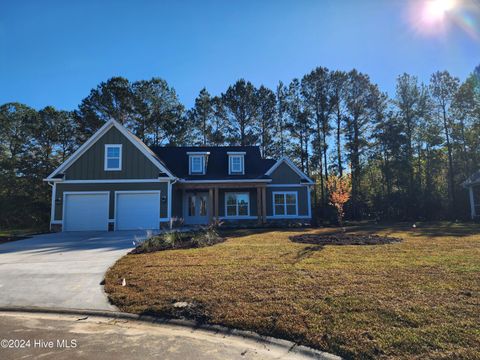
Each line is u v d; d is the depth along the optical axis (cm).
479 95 2602
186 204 2041
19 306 484
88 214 1634
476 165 2673
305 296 470
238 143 3291
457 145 2703
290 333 362
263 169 2108
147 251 915
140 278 603
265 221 1880
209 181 1833
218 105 3341
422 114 2731
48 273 670
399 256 749
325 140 3047
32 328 407
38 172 3009
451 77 2669
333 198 1762
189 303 462
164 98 3322
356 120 2939
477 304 419
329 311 411
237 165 2044
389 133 2666
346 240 1056
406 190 2597
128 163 1678
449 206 2480
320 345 335
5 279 627
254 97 3281
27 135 3206
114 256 856
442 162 2789
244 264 690
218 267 666
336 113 3031
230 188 2052
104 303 492
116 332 392
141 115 3152
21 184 2980
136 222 1645
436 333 340
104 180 1659
